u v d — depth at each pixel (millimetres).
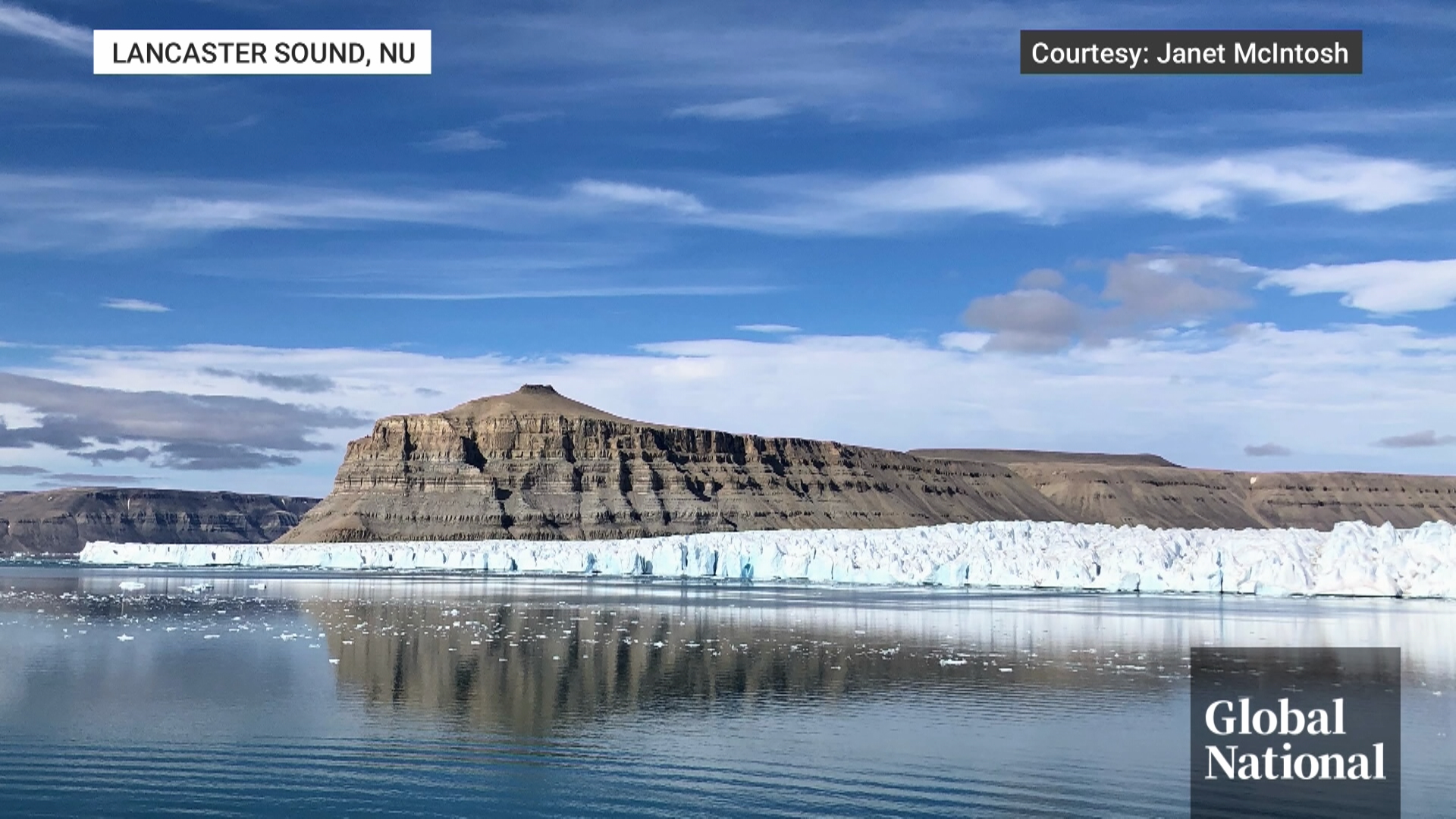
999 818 35625
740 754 42969
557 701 53250
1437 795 38406
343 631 82938
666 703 53062
